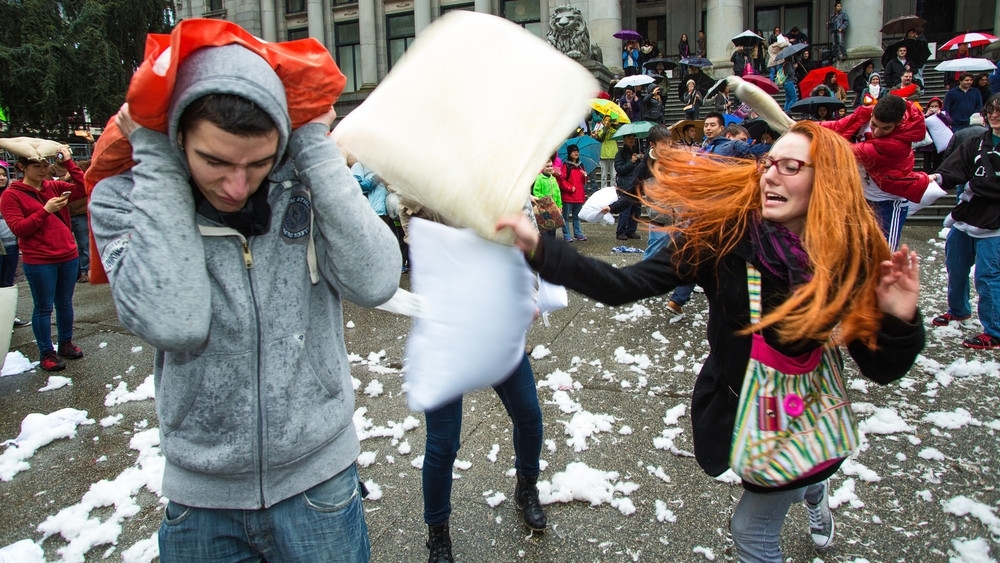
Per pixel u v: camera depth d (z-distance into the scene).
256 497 1.45
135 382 4.72
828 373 1.75
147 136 1.27
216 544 1.50
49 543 2.78
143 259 1.23
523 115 1.37
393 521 2.79
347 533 1.55
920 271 7.25
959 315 5.21
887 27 19.22
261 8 28.69
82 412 4.04
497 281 1.54
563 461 3.22
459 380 1.61
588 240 9.90
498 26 1.43
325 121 1.41
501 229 1.39
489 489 3.00
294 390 1.46
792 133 1.72
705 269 1.81
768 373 1.69
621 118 12.21
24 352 5.61
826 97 11.69
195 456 1.41
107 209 1.34
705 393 1.85
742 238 1.71
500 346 1.60
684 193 1.83
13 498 3.15
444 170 1.34
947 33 23.75
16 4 18.00
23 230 4.80
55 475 3.36
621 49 22.23
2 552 2.62
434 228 1.60
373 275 1.45
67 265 5.16
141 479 3.20
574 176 9.60
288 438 1.44
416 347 1.66
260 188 1.39
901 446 3.25
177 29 1.11
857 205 1.62
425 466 2.35
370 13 27.30
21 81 17.45
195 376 1.39
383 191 7.21
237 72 1.16
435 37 1.43
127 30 19.88
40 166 4.96
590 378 4.30
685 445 3.32
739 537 1.88
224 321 1.38
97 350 5.52
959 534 2.57
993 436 3.31
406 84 1.39
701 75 17.11
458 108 1.36
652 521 2.72
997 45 19.98
